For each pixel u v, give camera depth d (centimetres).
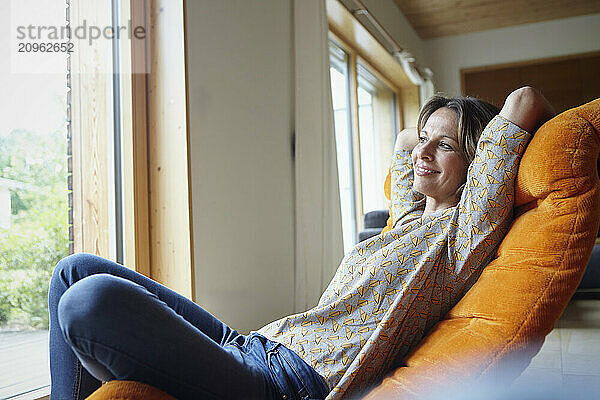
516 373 96
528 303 97
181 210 229
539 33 679
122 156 225
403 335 109
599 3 619
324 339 110
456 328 101
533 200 108
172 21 234
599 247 249
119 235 223
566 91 671
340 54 497
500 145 108
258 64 295
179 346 91
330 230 349
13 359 173
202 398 94
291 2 338
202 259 238
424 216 128
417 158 125
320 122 347
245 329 269
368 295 112
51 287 109
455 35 713
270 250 296
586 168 100
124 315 88
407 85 689
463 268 110
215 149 252
